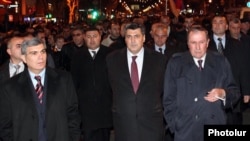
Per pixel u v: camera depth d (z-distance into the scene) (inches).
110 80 236.4
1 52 414.3
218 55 210.1
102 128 293.0
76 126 201.2
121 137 231.1
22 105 189.5
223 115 207.0
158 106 231.3
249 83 314.0
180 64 209.2
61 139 192.5
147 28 511.2
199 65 207.0
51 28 836.0
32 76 195.0
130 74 231.9
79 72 291.9
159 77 232.7
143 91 228.7
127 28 229.1
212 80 205.2
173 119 210.5
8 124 193.5
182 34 463.2
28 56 188.7
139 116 227.8
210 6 1679.4
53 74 195.6
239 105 304.0
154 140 229.6
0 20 1064.8
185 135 206.1
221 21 306.2
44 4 1680.6
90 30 290.5
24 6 1277.1
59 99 193.0
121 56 234.4
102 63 290.2
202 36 200.5
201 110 203.6
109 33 518.6
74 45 411.5
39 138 190.4
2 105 192.1
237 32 325.4
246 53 312.2
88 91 289.7
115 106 233.1
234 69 309.6
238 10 872.3
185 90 205.9
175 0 661.9
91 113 290.4
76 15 1754.4
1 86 194.2
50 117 191.0
